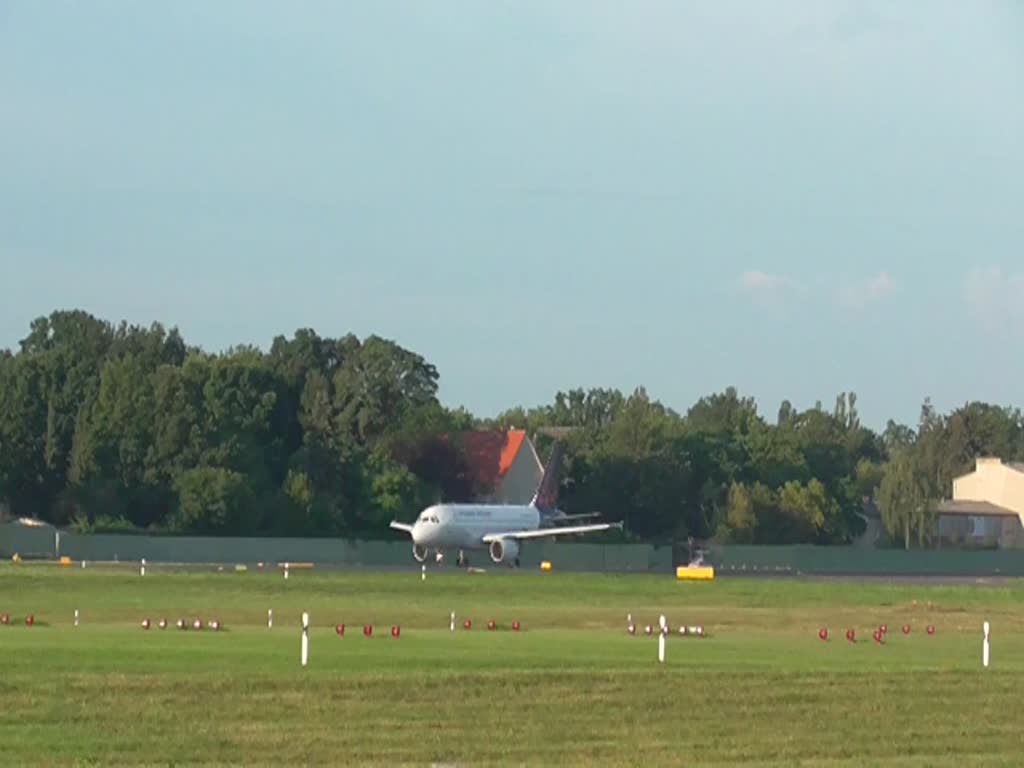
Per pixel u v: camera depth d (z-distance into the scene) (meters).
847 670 139.62
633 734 104.44
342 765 91.88
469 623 194.75
